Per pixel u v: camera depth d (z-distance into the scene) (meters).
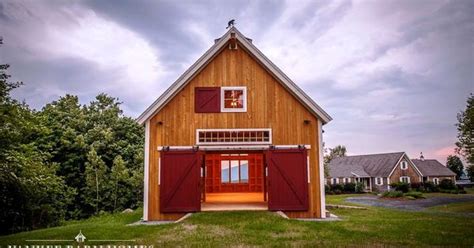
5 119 12.78
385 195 32.47
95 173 22.72
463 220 12.35
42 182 16.16
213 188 21.62
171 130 12.99
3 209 16.95
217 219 11.29
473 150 24.22
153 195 12.71
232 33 13.08
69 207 23.08
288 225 10.41
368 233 9.38
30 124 14.73
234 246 7.88
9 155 14.41
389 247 7.70
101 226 11.53
